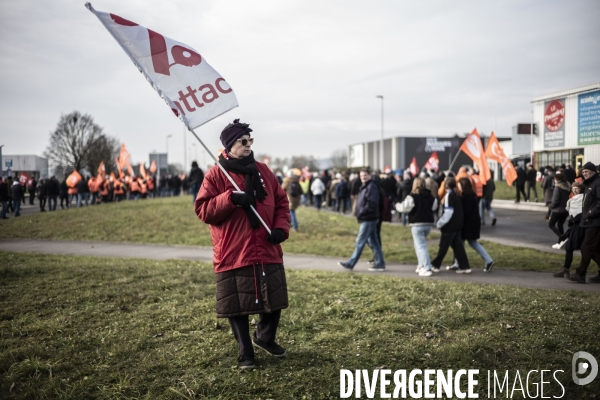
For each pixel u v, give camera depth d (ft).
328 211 85.10
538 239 42.75
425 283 22.89
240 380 12.01
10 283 22.94
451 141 199.11
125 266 27.61
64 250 40.40
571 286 23.94
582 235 25.26
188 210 62.80
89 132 183.73
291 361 13.20
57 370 12.98
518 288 22.09
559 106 64.34
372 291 21.02
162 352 13.98
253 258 12.35
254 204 12.59
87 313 17.94
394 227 54.24
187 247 42.34
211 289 21.66
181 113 13.53
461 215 27.78
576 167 59.72
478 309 17.71
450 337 15.01
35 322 16.80
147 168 192.54
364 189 29.17
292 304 19.04
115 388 11.76
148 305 19.07
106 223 54.44
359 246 29.22
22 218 61.46
